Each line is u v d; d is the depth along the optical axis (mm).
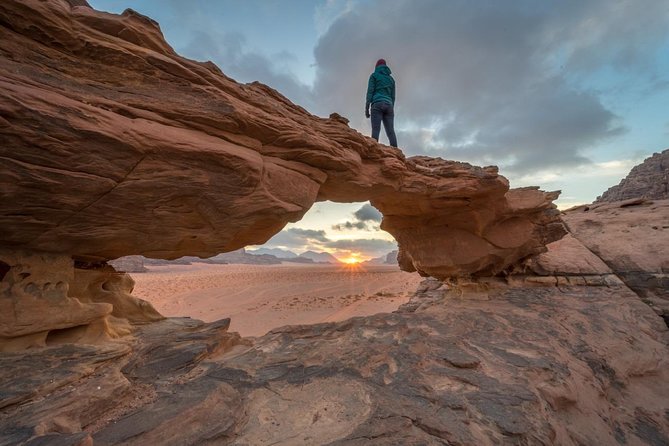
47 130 3684
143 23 5215
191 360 6059
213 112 5398
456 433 4355
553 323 9789
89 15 4684
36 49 4176
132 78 4945
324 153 7215
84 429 3861
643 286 12812
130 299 7590
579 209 22500
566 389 6129
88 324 5684
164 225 5477
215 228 5961
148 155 4586
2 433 3289
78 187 4152
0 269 4594
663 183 38344
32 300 4789
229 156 5250
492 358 7152
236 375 5891
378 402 5078
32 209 4113
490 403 5281
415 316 10164
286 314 22109
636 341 9297
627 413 6699
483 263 13422
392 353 7078
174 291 32344
